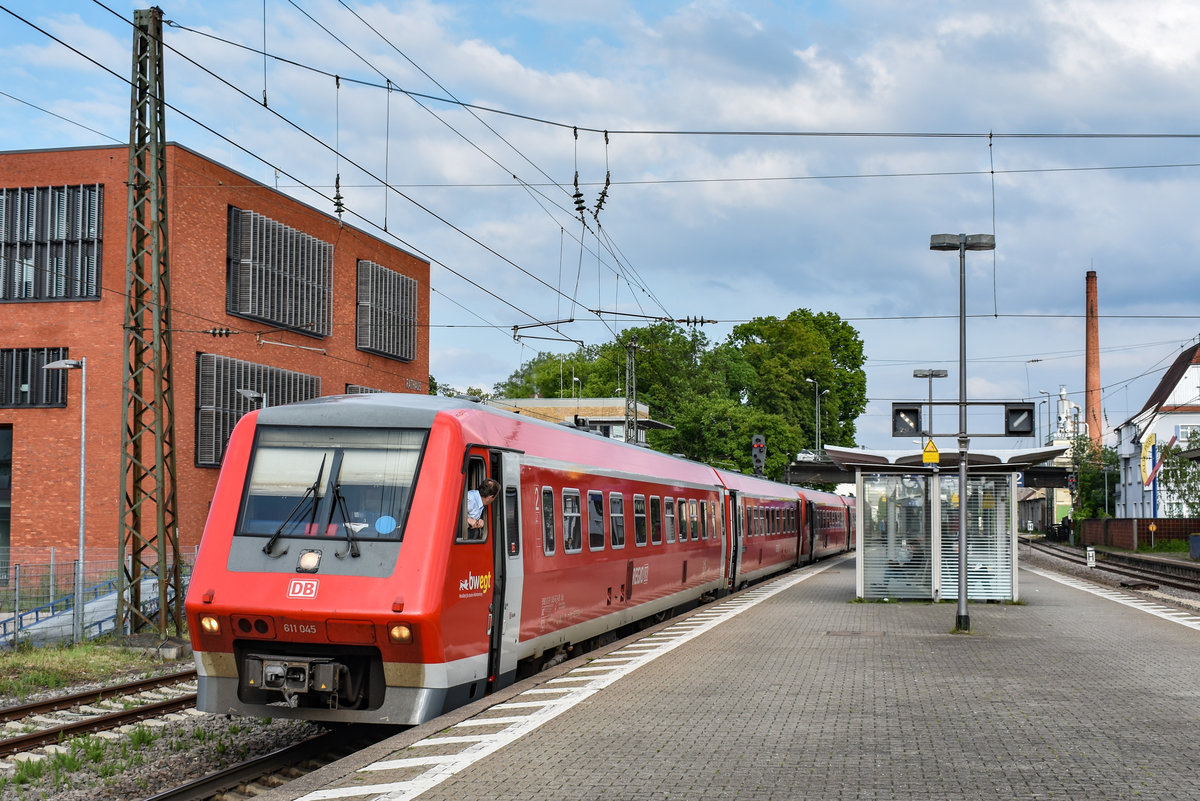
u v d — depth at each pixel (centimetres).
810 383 7794
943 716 1148
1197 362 9125
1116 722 1114
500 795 827
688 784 859
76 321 3934
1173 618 2298
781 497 4019
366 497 1184
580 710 1185
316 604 1127
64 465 3906
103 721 1373
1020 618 2275
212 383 4000
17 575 2255
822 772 897
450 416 1231
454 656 1176
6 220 4025
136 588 2252
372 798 823
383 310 5175
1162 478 7750
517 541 1388
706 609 2534
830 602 2658
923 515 2673
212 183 4044
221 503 1206
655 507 2177
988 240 2191
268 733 1331
